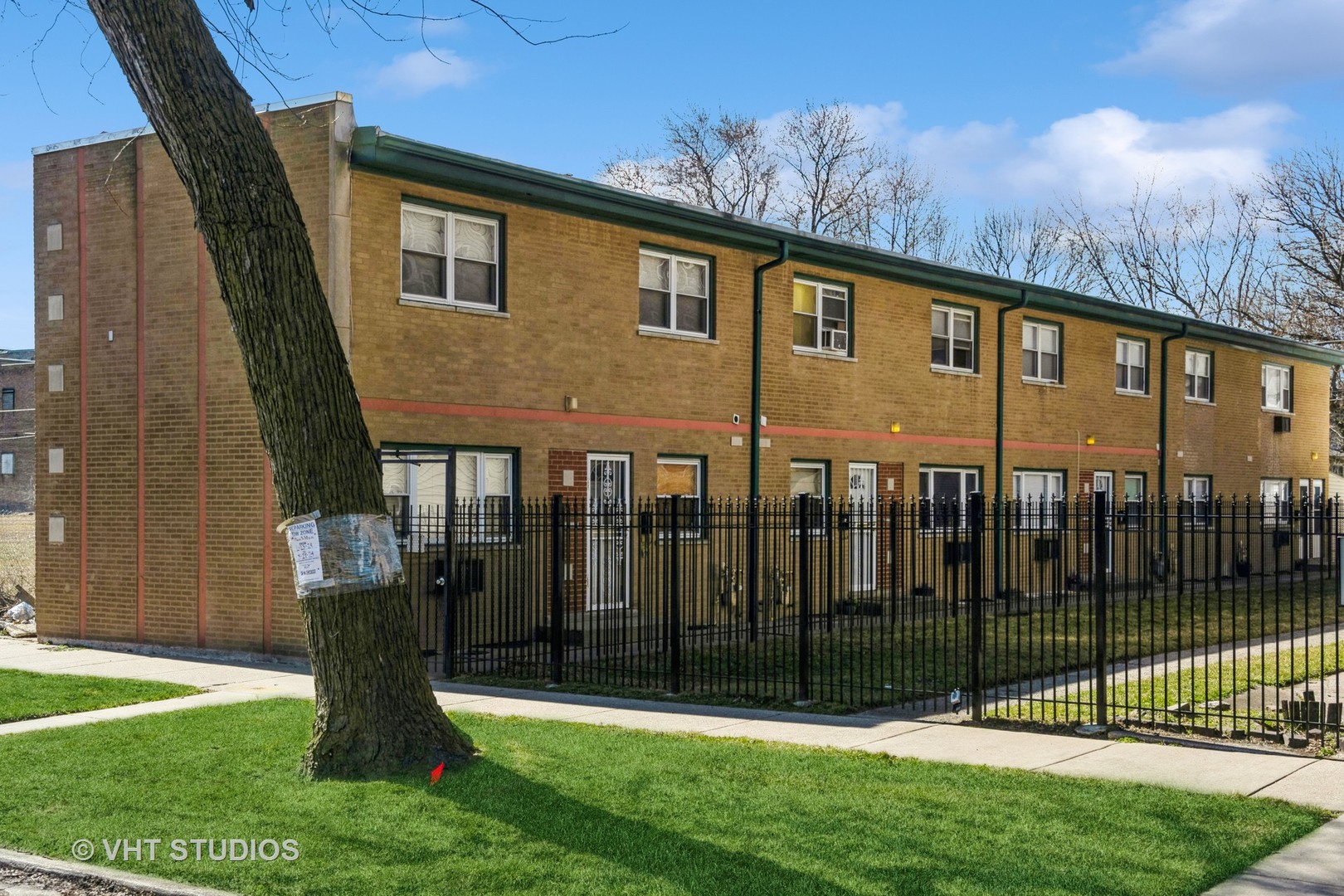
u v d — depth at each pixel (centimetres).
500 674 1461
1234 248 4981
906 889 648
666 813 789
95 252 1753
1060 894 640
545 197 1752
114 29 851
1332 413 4753
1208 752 986
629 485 1905
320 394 892
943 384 2470
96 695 1285
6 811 820
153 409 1697
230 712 1150
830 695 1262
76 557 1783
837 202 4806
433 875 683
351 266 1548
